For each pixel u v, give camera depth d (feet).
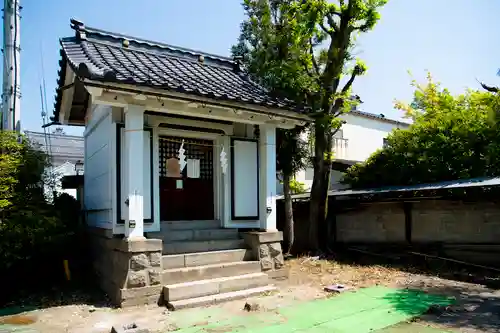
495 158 35.32
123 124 23.85
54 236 25.21
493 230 30.60
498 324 16.96
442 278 27.61
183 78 25.14
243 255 25.68
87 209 32.40
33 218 24.44
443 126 39.60
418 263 32.53
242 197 28.76
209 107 24.07
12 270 25.35
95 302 21.99
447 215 33.53
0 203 22.99
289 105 27.02
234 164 28.60
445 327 16.72
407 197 32.81
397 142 42.29
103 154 27.02
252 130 30.04
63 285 26.55
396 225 37.19
